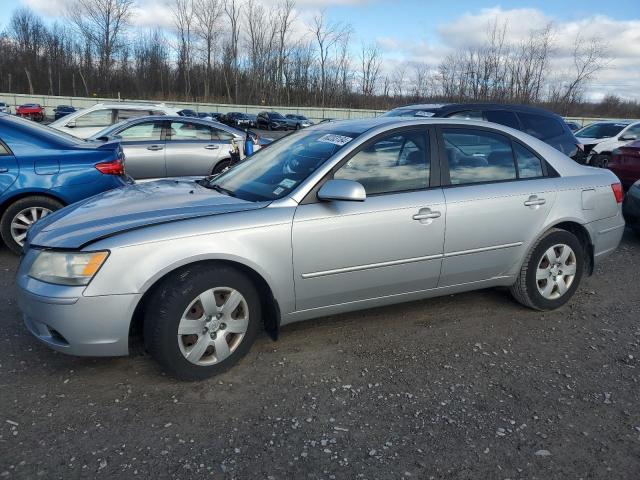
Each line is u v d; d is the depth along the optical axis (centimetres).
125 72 6706
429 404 299
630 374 337
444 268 381
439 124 388
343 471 245
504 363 349
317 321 407
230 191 371
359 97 6150
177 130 927
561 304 436
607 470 248
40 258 299
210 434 269
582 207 428
